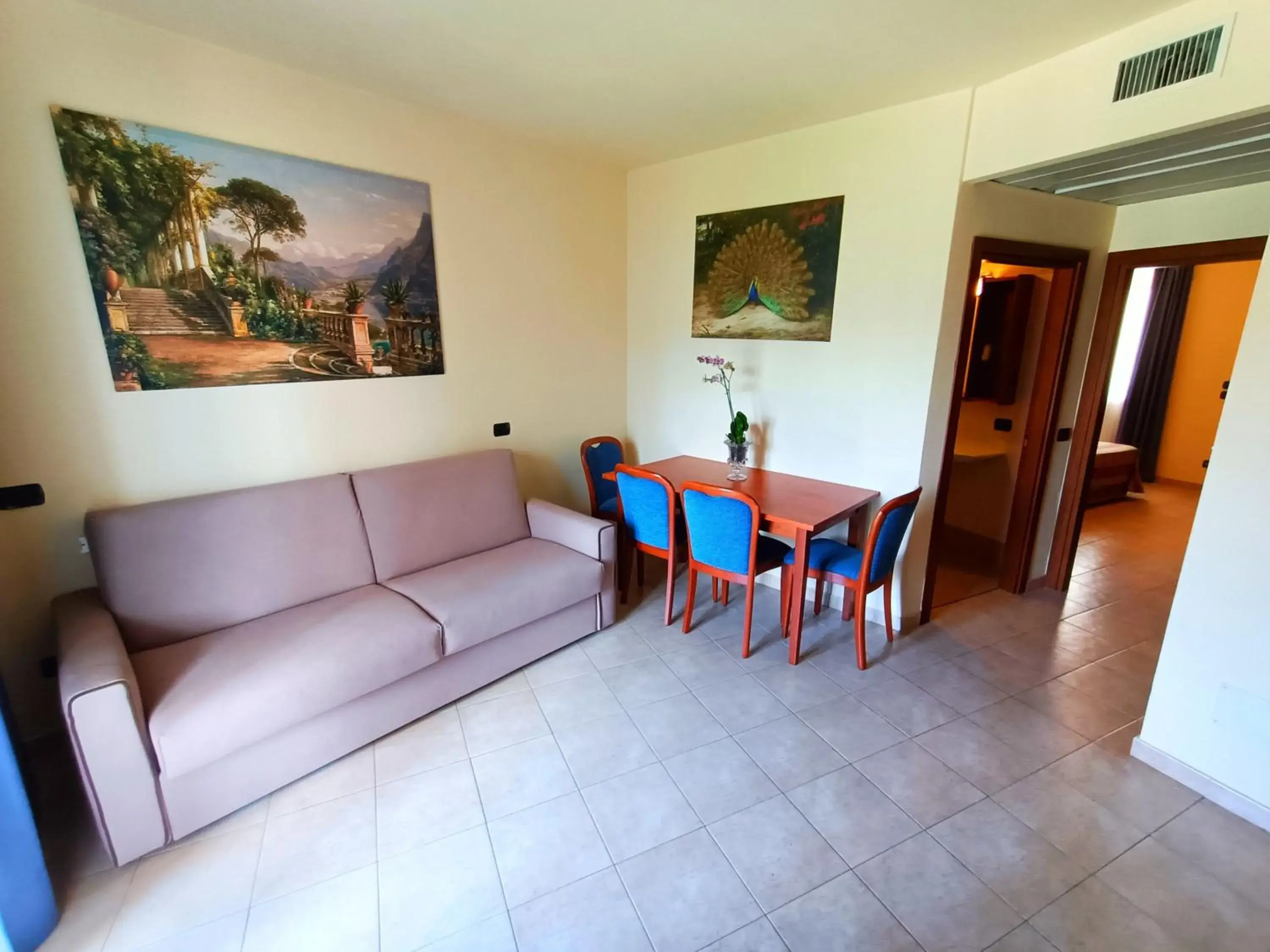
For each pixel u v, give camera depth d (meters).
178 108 2.13
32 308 1.96
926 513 2.97
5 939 1.41
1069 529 3.48
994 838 1.81
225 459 2.44
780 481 3.25
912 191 2.65
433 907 1.59
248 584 2.26
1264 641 1.80
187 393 2.31
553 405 3.72
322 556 2.46
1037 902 1.61
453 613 2.33
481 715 2.39
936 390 2.77
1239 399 1.79
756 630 3.09
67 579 2.14
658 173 3.68
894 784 2.03
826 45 2.09
